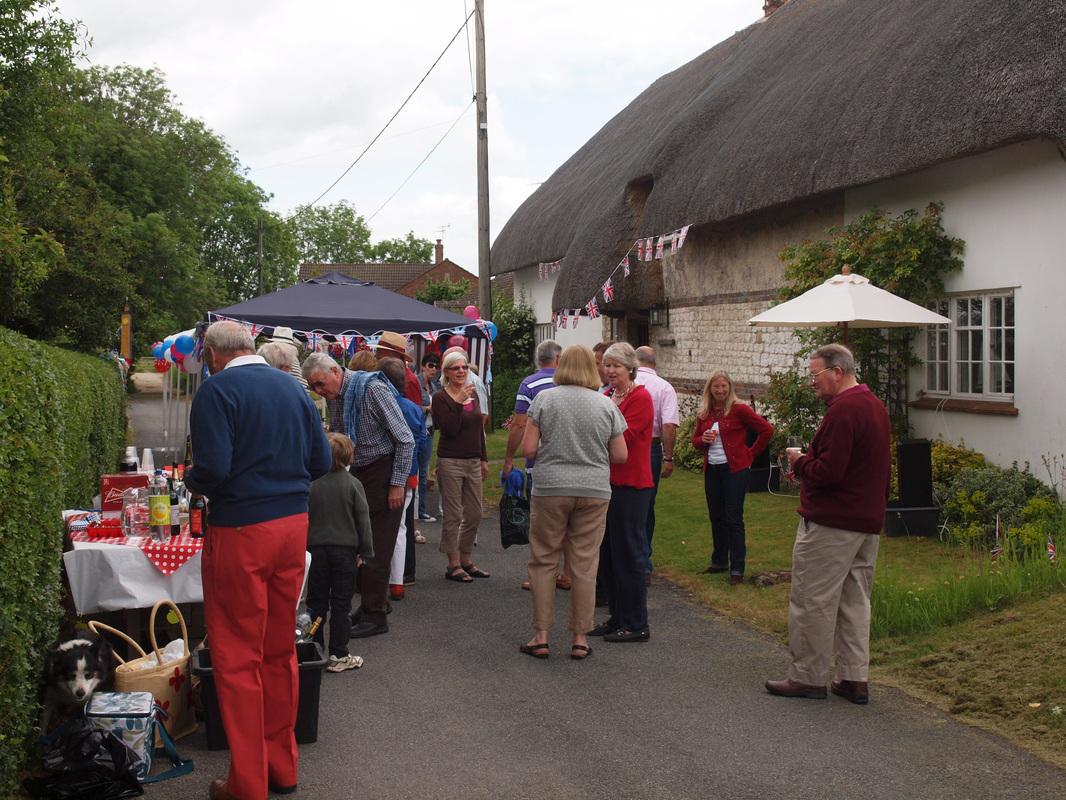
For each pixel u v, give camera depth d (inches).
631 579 267.6
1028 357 379.6
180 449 717.3
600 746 193.0
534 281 1080.2
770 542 385.1
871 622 264.2
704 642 267.3
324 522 240.5
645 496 268.7
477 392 390.0
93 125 1375.5
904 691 223.5
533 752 190.2
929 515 380.8
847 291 371.6
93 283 837.2
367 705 217.6
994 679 220.2
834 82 494.3
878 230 446.3
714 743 194.2
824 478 213.0
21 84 659.4
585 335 909.8
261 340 509.7
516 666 246.2
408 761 185.9
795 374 499.5
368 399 274.8
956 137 378.0
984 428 407.8
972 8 407.2
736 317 623.8
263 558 165.3
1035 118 342.6
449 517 338.6
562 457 250.2
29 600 164.6
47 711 183.5
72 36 669.9
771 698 221.1
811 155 473.7
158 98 1546.5
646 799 168.9
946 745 190.9
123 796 167.6
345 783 175.9
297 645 199.9
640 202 740.0
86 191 886.4
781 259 511.5
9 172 636.7
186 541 218.4
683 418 703.1
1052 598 266.2
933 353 443.2
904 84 422.9
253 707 163.8
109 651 194.2
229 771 163.2
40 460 177.6
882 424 214.8
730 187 546.0
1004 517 360.5
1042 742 189.2
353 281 530.0
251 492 165.5
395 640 269.7
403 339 383.9
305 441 174.4
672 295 722.8
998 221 394.9
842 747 191.3
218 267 2316.7
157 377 2116.1
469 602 312.0
